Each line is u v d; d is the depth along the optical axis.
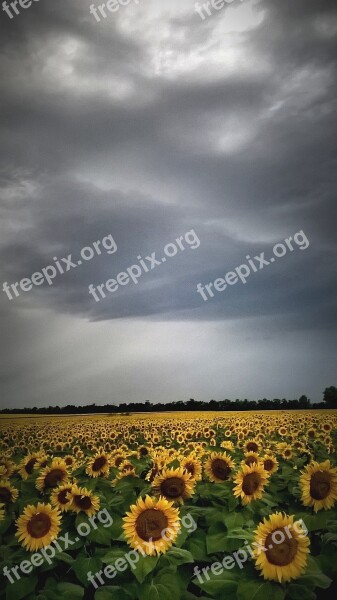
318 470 6.04
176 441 20.52
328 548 5.70
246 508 6.50
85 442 20.34
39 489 8.34
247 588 4.77
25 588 5.35
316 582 4.83
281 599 4.64
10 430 30.80
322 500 5.96
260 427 23.50
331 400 70.94
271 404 77.12
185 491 6.67
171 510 5.53
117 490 8.08
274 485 7.54
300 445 14.48
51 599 5.29
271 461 8.84
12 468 9.84
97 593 5.23
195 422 34.78
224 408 81.06
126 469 9.05
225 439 21.42
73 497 6.74
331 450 14.40
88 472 9.48
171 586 5.13
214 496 7.04
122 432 26.27
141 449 12.16
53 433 26.69
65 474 8.34
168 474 6.71
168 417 48.75
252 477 6.63
